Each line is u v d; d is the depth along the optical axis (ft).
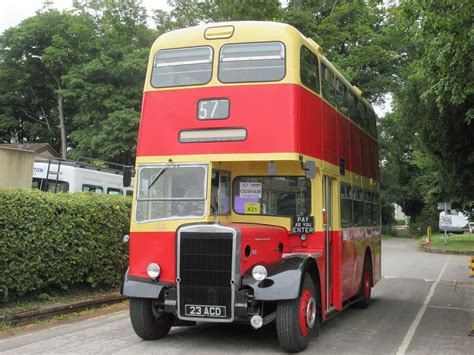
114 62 121.60
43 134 155.33
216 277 23.27
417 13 32.63
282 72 25.54
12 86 147.84
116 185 69.21
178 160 25.94
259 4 73.97
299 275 23.16
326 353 24.34
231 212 27.71
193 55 26.91
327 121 30.12
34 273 31.63
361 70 113.50
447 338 28.30
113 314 34.06
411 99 58.08
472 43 31.48
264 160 24.97
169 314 27.20
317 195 27.73
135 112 112.78
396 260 87.45
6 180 39.17
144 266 25.20
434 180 113.09
